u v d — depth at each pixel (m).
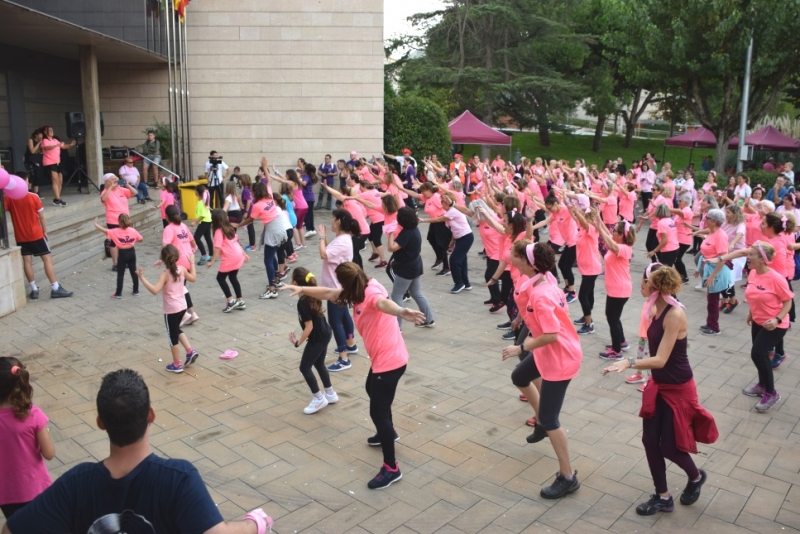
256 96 21.31
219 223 9.39
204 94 21.22
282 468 5.27
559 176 17.16
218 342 8.34
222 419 6.14
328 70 21.28
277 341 8.41
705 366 7.70
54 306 9.88
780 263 7.82
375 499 4.82
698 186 22.00
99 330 8.76
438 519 4.57
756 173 22.81
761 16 21.80
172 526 2.22
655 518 4.59
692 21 22.94
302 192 15.80
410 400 6.61
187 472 2.26
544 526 4.49
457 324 9.26
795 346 8.55
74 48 17.56
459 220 10.80
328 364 7.57
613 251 7.45
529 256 4.89
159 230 16.67
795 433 5.98
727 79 24.31
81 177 18.45
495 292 9.80
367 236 12.35
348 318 7.80
